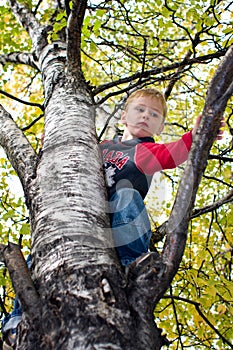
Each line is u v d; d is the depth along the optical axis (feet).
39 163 7.21
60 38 14.29
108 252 5.62
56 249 5.50
